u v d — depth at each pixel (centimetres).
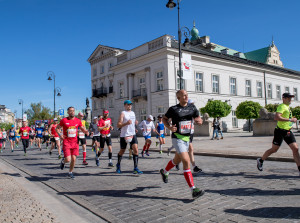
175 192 483
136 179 621
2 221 335
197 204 405
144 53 3180
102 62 4147
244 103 3155
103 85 4141
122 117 688
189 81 3116
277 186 494
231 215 351
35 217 351
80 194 500
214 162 859
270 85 4197
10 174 756
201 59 3253
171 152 1241
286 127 571
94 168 827
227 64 3562
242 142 1527
